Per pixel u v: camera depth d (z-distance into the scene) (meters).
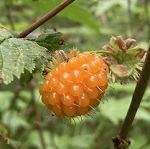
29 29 0.14
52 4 0.17
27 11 0.36
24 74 0.16
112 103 0.25
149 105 0.25
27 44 0.13
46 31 0.15
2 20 0.32
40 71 0.14
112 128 0.29
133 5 0.32
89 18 0.19
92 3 0.27
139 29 0.32
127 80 0.15
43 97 0.14
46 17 0.14
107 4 0.31
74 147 0.28
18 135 0.30
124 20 0.39
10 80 0.12
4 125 0.27
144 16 0.33
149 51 0.14
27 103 0.30
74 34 0.35
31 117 0.29
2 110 0.28
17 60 0.13
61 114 0.14
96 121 0.30
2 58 0.13
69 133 0.31
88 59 0.14
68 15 0.19
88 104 0.14
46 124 0.29
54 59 0.14
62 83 0.13
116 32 0.37
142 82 0.14
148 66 0.14
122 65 0.15
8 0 0.19
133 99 0.14
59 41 0.15
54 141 0.28
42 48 0.13
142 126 0.30
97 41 0.35
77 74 0.13
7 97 0.28
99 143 0.28
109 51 0.15
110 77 0.15
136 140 0.27
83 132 0.30
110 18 0.40
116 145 0.15
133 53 0.15
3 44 0.13
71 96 0.13
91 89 0.14
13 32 0.16
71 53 0.14
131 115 0.14
